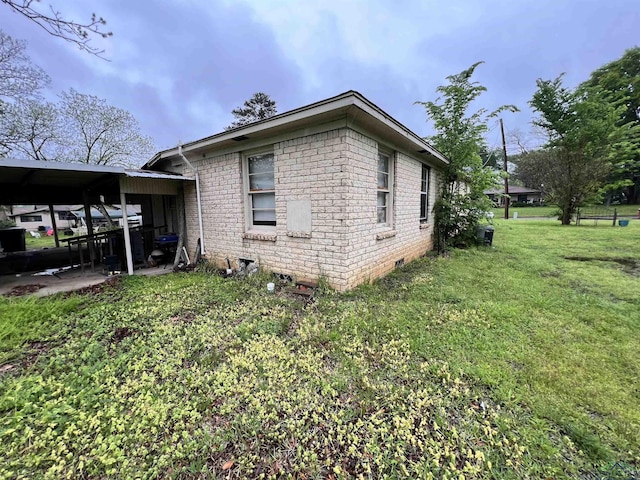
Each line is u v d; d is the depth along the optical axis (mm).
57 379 2355
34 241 17062
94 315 3713
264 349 2799
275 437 1757
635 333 3051
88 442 1728
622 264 6285
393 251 5855
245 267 5871
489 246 8836
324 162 4305
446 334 3053
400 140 5449
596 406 1974
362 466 1566
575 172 14703
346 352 2746
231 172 5812
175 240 7430
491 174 8688
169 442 1729
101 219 19484
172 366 2520
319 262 4574
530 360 2535
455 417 1905
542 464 1563
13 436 1759
